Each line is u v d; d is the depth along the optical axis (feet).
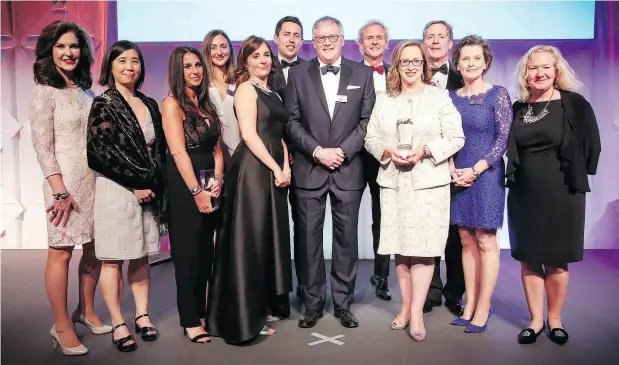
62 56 9.10
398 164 9.83
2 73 17.56
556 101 9.55
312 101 10.45
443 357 9.07
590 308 11.68
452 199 10.45
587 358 9.00
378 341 9.84
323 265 10.82
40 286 13.79
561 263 9.55
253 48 10.03
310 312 10.71
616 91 16.97
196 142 9.69
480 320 10.28
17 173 17.99
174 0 16.65
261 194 9.92
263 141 10.05
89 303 10.43
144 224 9.67
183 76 9.62
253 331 9.64
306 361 8.95
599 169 17.29
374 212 12.63
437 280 11.59
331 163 10.17
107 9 17.15
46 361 9.08
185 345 9.75
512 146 9.80
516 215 9.91
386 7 16.28
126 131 9.17
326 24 10.56
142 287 10.18
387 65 12.96
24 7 17.34
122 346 9.46
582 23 16.49
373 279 13.76
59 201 9.04
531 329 9.78
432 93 10.00
